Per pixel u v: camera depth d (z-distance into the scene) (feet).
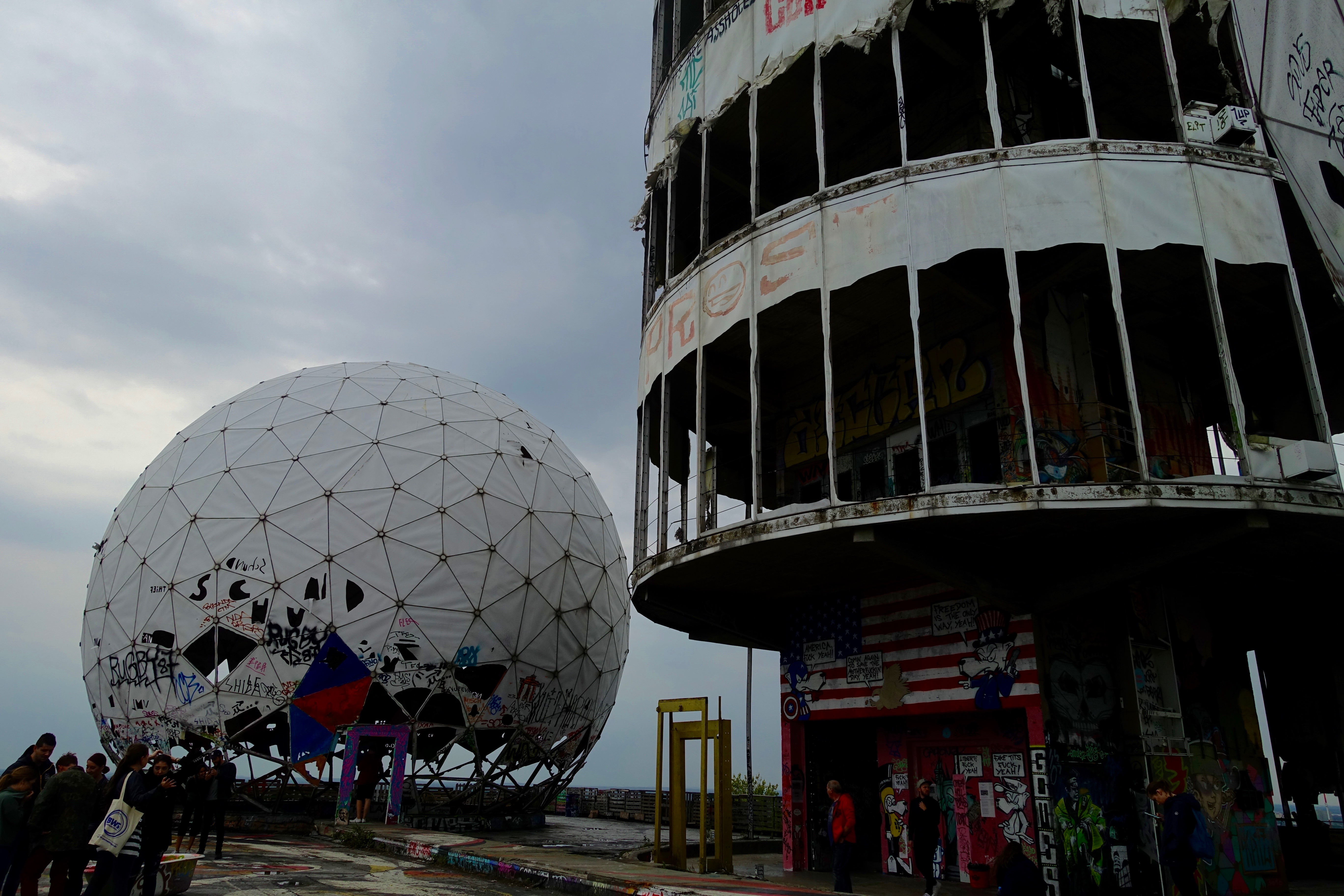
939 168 41.29
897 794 51.01
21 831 28.40
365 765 80.79
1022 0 46.44
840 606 54.54
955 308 49.60
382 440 89.61
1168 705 46.88
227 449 89.10
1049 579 43.01
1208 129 42.37
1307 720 59.62
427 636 81.71
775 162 61.00
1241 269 45.98
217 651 78.64
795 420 59.41
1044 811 40.50
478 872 43.91
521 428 103.86
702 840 48.57
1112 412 48.08
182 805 61.98
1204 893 44.04
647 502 55.47
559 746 94.94
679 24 64.95
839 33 46.11
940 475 49.21
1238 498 35.68
